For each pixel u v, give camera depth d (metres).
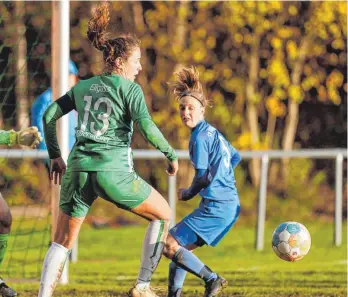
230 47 40.62
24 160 36.91
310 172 42.25
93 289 19.53
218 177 16.03
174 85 16.41
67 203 14.12
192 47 39.25
